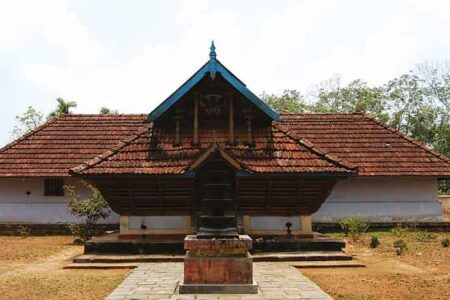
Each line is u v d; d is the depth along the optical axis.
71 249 15.56
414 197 20.25
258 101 14.14
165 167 13.45
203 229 9.34
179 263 12.30
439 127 42.81
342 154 20.80
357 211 19.98
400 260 13.09
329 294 9.03
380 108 43.59
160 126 14.87
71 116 23.69
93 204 16.81
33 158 20.67
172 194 13.78
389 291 9.30
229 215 9.48
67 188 18.27
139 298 8.38
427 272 11.34
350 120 23.33
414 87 43.62
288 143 14.41
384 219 20.03
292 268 11.50
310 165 13.57
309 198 13.97
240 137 14.37
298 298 8.37
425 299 8.70
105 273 11.38
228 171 9.73
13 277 10.87
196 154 13.76
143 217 14.05
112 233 16.36
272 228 14.08
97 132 22.45
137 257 12.68
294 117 23.56
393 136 22.05
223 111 14.62
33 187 20.38
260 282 9.78
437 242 16.61
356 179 20.22
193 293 8.77
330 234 18.84
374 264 12.48
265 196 13.86
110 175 13.24
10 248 15.80
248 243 9.08
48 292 9.30
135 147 14.27
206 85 14.49
